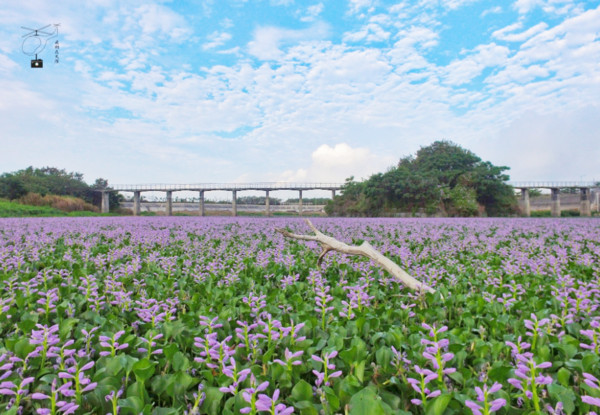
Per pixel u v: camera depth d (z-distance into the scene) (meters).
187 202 92.75
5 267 7.12
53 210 49.59
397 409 2.27
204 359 2.96
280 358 3.07
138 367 2.41
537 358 2.78
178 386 2.40
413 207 54.91
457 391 2.56
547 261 8.29
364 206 58.75
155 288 5.85
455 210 54.12
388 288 6.27
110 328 3.57
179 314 4.55
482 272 7.43
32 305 4.39
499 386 2.02
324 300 3.99
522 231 18.83
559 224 22.92
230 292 5.25
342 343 3.06
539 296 5.60
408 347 3.17
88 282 4.89
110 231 16.92
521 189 70.88
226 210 91.38
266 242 13.37
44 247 10.71
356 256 9.98
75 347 3.11
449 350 2.97
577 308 4.40
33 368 2.75
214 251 10.16
